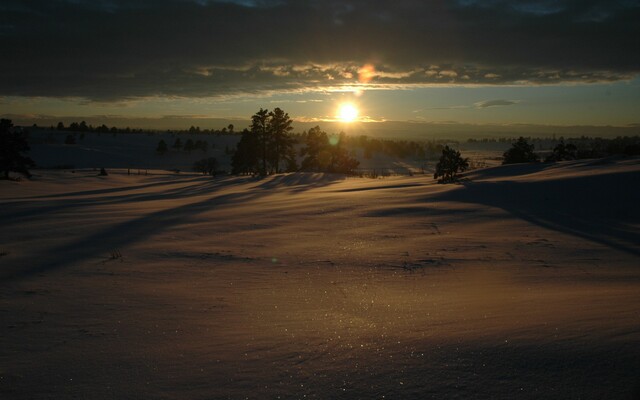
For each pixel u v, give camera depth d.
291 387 3.24
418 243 11.98
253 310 5.95
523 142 58.88
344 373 3.43
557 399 2.79
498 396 2.89
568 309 4.91
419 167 150.88
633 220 14.77
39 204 28.50
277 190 38.34
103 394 3.33
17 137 56.56
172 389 3.35
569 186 21.89
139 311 6.01
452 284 7.59
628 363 3.15
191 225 16.78
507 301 5.80
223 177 73.94
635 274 7.91
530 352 3.52
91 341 4.71
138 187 50.47
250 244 12.43
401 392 3.04
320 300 6.51
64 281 8.20
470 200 21.05
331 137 84.62
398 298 6.51
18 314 5.96
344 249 11.39
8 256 11.08
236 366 3.74
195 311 5.96
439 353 3.69
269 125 87.25
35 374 3.80
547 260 9.53
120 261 10.28
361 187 35.59
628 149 37.97
